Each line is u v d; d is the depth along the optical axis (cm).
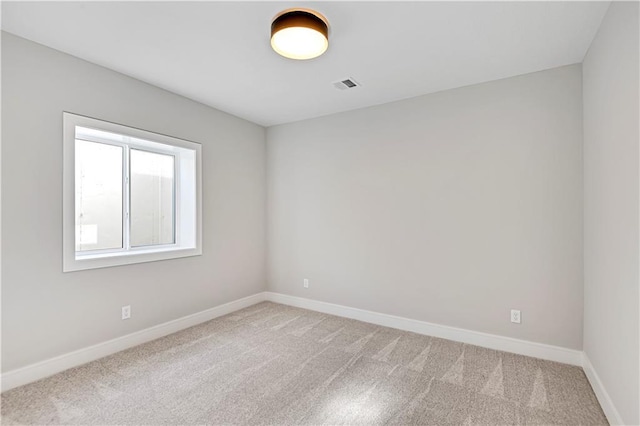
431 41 221
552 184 259
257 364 251
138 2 180
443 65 257
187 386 218
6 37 212
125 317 279
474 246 292
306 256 402
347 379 229
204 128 351
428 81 288
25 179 220
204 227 351
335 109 365
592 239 219
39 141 227
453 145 303
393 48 231
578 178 249
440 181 310
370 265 353
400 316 332
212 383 222
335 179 379
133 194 314
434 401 202
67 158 241
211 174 360
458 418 186
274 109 366
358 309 360
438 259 311
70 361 241
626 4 160
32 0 177
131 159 312
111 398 203
